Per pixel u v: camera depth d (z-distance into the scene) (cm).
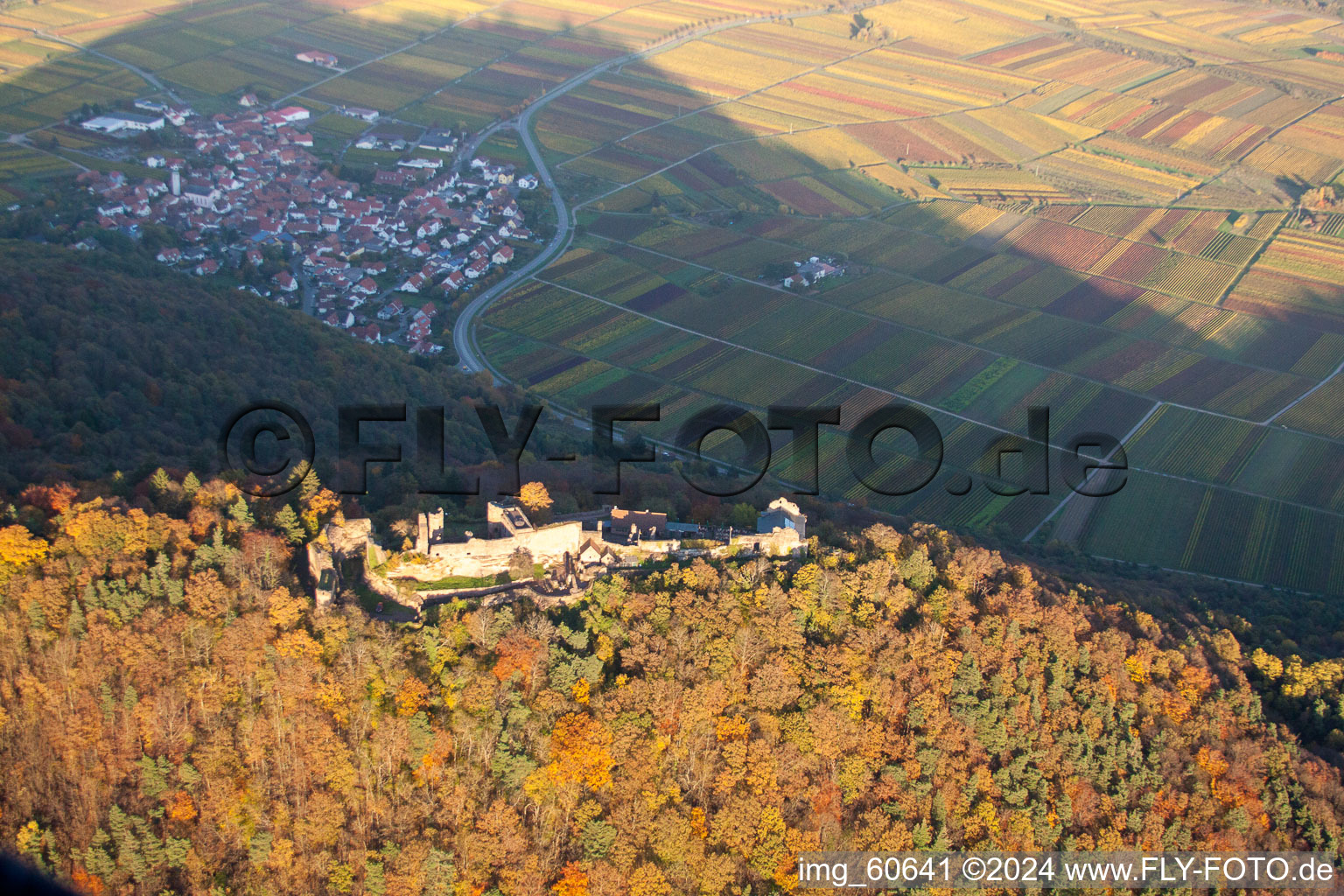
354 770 14125
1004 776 16275
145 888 13475
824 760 15712
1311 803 17038
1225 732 17912
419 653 14800
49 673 14262
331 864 13788
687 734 15262
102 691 14112
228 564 15275
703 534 18325
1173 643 19350
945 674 16762
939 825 15700
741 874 14800
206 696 14288
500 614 15125
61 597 14675
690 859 14612
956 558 19538
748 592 16750
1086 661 17900
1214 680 18662
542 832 14388
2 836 13512
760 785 15150
